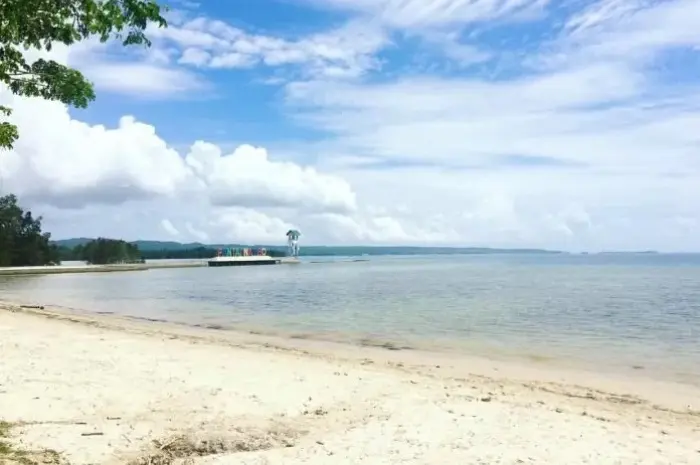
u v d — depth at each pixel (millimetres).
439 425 10461
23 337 20688
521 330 28875
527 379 16281
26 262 140750
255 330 28594
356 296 55094
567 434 10062
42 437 8750
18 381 12750
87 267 143875
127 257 181000
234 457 8391
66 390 12156
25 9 6367
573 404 13070
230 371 15312
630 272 123312
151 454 8406
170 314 37562
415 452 8789
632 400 13727
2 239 134625
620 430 10523
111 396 11875
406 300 49625
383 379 14898
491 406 12156
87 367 14938
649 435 10250
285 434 9789
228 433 9594
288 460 8297
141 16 6922
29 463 7426
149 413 10773
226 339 23984
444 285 75062
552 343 24312
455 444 9250
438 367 17875
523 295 55500
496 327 30125
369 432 9930
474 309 40656
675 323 32062
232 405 11602
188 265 176750
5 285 77625
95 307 42875
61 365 15055
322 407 11750
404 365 18016
